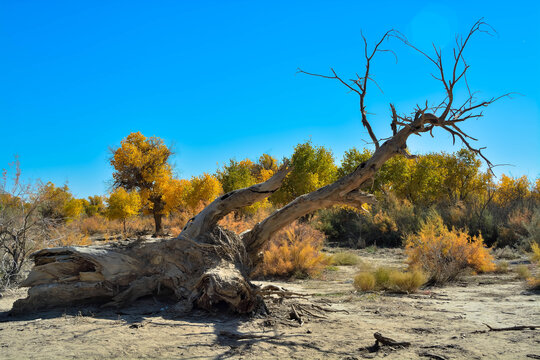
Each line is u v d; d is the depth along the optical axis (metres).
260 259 8.58
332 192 7.54
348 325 5.77
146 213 30.50
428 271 10.62
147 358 4.36
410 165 29.27
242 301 6.44
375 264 14.17
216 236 7.88
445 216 21.34
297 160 30.06
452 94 6.77
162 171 29.55
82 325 5.93
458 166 29.75
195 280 7.25
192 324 5.96
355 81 7.30
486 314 6.31
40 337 5.29
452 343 4.72
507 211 20.59
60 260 7.26
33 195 11.12
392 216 22.28
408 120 7.13
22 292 9.23
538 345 4.55
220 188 29.59
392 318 6.21
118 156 29.34
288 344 4.85
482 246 11.77
